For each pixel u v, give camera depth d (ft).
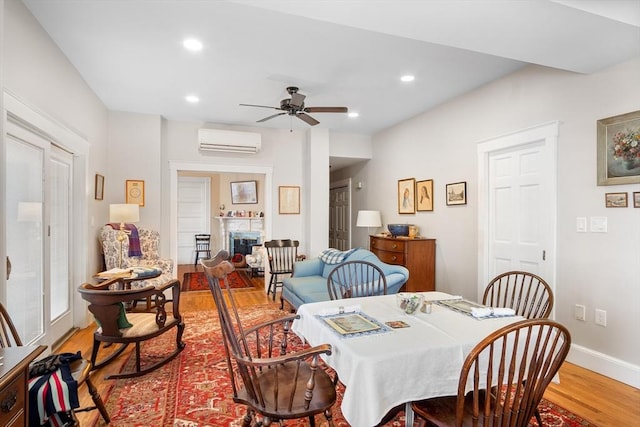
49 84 9.04
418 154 16.10
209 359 9.61
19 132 8.01
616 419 6.90
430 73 11.38
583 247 9.27
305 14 6.34
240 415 6.98
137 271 10.99
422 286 14.60
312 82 12.14
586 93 9.18
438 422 4.65
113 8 7.73
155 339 11.09
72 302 11.94
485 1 5.90
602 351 8.86
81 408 7.09
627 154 8.29
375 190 19.98
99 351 10.11
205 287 19.08
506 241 11.75
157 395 7.69
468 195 13.19
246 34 8.85
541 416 6.97
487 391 4.05
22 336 8.45
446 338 5.18
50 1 7.49
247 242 27.17
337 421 6.82
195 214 28.99
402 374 4.61
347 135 19.92
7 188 7.75
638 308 8.16
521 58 8.16
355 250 13.92
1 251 6.18
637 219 8.18
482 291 12.48
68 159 11.56
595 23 6.57
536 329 5.77
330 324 5.76
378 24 6.68
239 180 28.53
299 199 19.19
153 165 15.94
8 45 7.05
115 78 11.75
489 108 12.18
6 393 3.57
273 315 13.94
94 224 13.33
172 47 9.58
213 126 17.60
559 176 9.86
